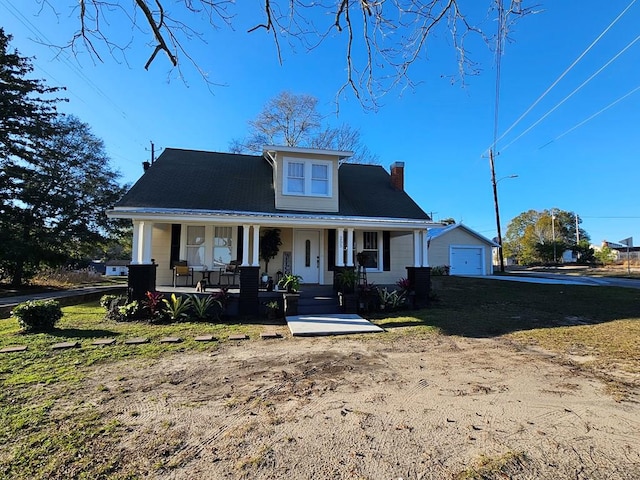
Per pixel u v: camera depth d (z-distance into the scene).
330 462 2.73
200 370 5.12
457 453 2.85
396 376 4.83
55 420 3.44
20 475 2.54
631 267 29.80
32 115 18.33
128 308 9.05
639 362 5.39
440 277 20.33
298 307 10.13
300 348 6.48
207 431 3.23
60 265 21.27
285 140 24.61
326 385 4.48
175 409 3.73
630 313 9.58
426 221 12.34
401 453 2.85
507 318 9.34
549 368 5.14
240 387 4.41
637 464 2.69
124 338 7.06
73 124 22.58
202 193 12.16
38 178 19.33
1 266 18.09
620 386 4.36
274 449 2.92
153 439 3.08
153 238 12.38
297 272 13.14
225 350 6.31
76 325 8.38
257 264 10.08
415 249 11.87
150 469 2.63
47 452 2.85
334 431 3.22
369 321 9.05
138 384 4.50
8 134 17.89
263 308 10.00
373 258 14.07
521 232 63.75
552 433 3.17
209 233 12.69
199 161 14.50
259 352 6.18
